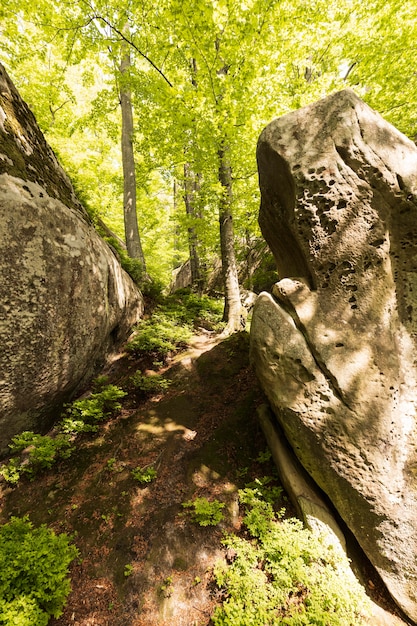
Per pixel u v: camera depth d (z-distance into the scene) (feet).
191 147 25.88
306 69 34.22
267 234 15.93
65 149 35.63
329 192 11.32
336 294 11.91
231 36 20.85
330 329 11.71
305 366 11.53
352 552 11.17
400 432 10.98
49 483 13.10
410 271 12.10
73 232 15.49
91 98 46.96
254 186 27.81
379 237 11.44
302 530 10.74
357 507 10.82
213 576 10.26
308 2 20.97
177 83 23.58
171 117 23.66
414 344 11.78
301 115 12.09
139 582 10.08
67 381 15.64
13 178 12.05
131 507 12.30
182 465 14.16
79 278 15.51
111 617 9.24
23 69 32.53
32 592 8.25
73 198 18.01
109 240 32.09
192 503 12.15
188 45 22.54
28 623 7.69
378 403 10.98
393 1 21.75
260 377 12.61
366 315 11.58
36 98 32.99
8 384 12.17
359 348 11.38
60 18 24.35
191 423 16.78
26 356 12.60
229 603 9.10
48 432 15.84
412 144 11.52
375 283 11.64
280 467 13.08
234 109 21.24
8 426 13.09
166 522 11.75
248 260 51.29
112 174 40.01
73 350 15.49
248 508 12.34
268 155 12.70
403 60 23.39
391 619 9.71
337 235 11.64
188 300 35.24
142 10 22.45
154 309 29.53
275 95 23.26
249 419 16.35
